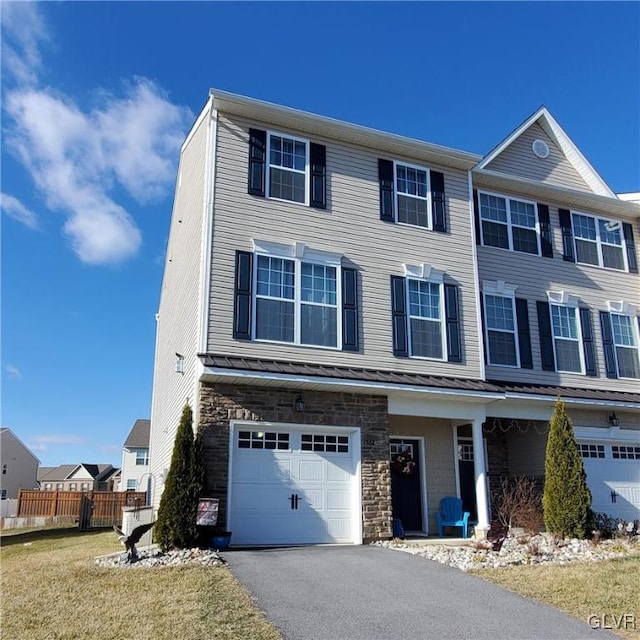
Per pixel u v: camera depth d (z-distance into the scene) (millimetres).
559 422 13805
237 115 13656
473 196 16969
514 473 16906
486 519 14164
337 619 6953
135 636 6340
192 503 10969
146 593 7879
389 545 12164
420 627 6766
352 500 12984
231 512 11828
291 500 12461
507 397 14711
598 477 16812
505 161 17906
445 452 15984
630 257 18938
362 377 12883
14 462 57688
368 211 14539
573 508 13000
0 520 24469
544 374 16516
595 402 16297
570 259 17891
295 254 13438
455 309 14938
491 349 16031
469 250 15617
